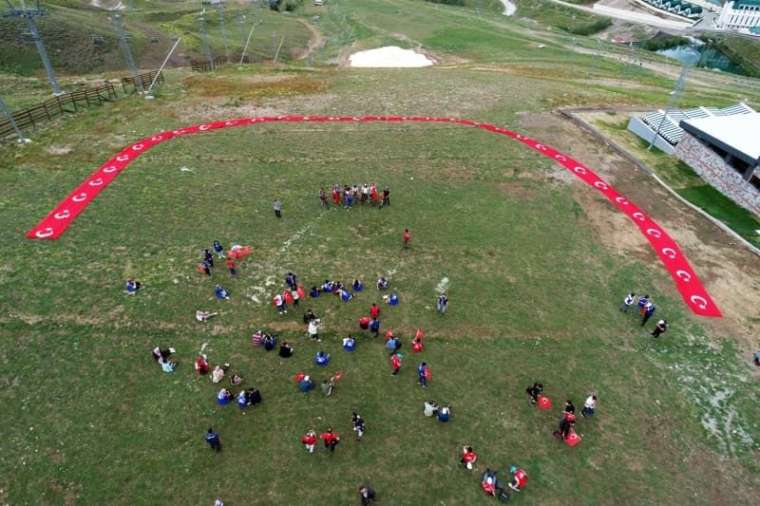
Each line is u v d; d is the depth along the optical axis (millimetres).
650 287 33781
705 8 136875
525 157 48500
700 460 23797
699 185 45844
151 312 29859
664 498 22234
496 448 23766
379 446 23594
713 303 32719
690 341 29938
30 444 23172
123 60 86000
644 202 42688
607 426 25000
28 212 37469
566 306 31953
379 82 68062
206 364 26391
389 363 27625
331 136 51719
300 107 58719
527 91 65250
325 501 21484
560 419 25250
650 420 25422
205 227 37188
